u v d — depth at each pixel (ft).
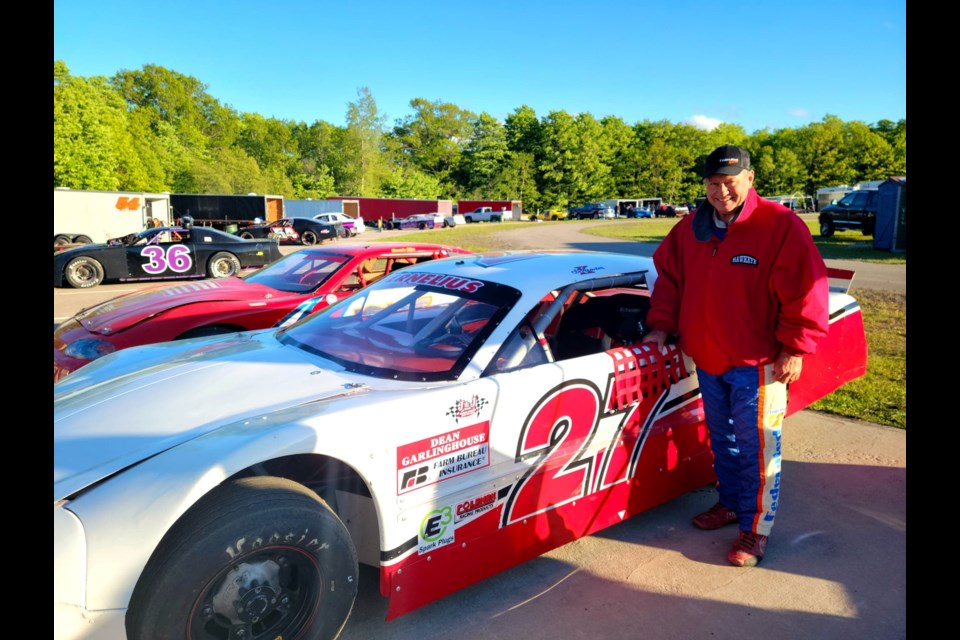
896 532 9.85
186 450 6.18
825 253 59.88
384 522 6.88
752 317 8.71
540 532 8.38
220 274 45.57
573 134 308.19
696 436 10.34
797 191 293.23
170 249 43.60
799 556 9.23
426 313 9.31
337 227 103.65
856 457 12.70
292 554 6.35
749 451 9.02
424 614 7.84
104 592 5.46
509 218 216.74
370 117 305.73
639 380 9.28
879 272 45.21
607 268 10.45
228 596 6.01
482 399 7.62
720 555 9.26
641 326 10.23
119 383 8.35
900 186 59.67
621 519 9.39
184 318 16.05
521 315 8.82
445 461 7.30
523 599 8.16
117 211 88.63
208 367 8.68
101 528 5.54
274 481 6.44
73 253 40.63
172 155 240.73
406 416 7.04
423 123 355.77
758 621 7.73
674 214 230.89
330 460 7.20
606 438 8.94
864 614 7.84
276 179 269.23
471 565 7.73
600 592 8.32
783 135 352.28
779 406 8.99
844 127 323.57
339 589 6.68
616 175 327.47
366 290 10.92
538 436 8.15
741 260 8.58
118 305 17.38
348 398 7.32
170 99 303.48
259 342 10.12
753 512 9.02
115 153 182.39
